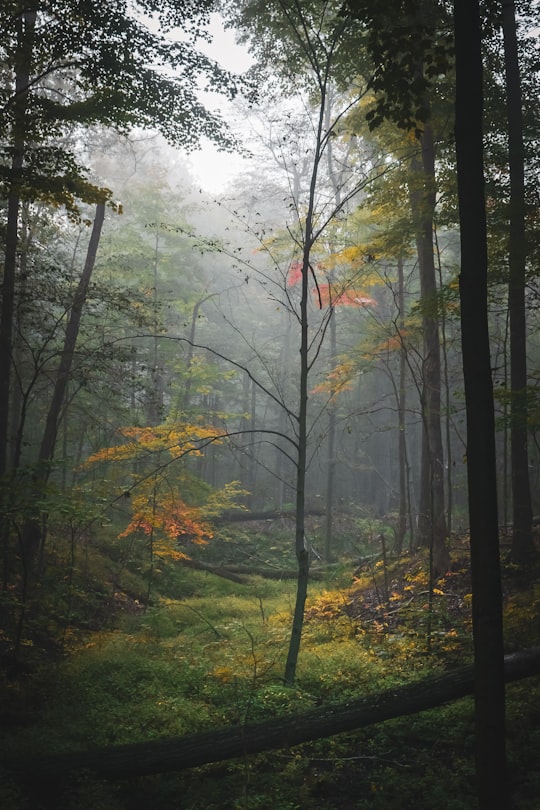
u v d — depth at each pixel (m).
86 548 16.25
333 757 6.82
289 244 15.94
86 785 5.97
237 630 12.16
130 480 19.22
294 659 8.48
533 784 5.47
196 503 18.27
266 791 6.11
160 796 6.18
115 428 19.23
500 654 4.76
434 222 14.22
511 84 12.95
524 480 12.70
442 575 13.56
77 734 7.32
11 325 12.88
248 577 19.81
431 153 13.88
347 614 13.52
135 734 7.32
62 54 11.35
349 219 16.89
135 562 18.25
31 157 11.16
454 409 13.52
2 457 12.83
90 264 15.59
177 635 13.18
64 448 18.02
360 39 12.92
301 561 8.74
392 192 14.64
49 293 13.88
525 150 12.89
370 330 18.97
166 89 11.56
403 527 18.14
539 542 13.18
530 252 11.93
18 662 9.87
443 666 9.08
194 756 6.38
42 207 17.41
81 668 9.79
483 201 5.07
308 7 11.90
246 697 8.02
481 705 4.75
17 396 18.75
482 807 4.70
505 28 13.05
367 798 6.01
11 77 13.62
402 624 11.83
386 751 6.89
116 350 14.85
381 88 6.42
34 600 12.78
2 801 5.38
